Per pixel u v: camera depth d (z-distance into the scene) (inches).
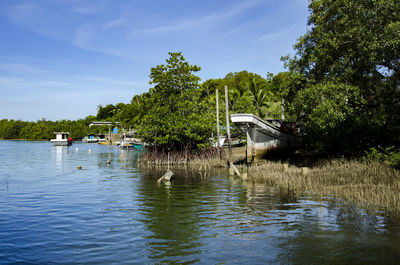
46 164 1223.5
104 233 342.3
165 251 287.7
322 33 735.7
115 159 1509.6
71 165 1184.2
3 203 498.0
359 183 569.9
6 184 703.1
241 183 687.7
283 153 1102.4
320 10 750.5
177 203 490.3
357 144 807.7
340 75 780.6
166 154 1213.1
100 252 287.6
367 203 443.2
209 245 301.1
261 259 265.6
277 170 795.4
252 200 499.8
